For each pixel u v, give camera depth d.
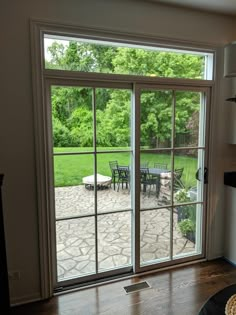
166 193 2.56
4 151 1.91
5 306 1.69
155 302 2.09
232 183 2.63
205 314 1.13
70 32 1.98
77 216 2.27
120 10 2.09
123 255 2.48
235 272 2.52
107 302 2.10
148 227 2.52
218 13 2.42
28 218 2.03
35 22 1.87
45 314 1.97
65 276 2.30
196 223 2.74
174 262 2.65
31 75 1.91
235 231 2.63
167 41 2.27
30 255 2.07
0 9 1.79
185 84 2.45
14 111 1.90
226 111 2.63
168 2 2.17
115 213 2.40
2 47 1.82
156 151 2.46
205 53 2.50
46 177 2.04
